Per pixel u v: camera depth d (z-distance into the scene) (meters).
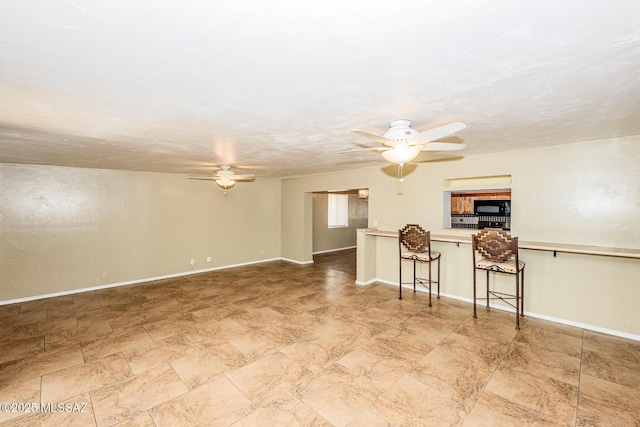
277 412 2.12
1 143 3.14
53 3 0.97
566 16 1.07
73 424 2.02
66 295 4.89
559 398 2.26
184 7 1.00
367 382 2.47
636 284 3.21
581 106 2.11
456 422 2.02
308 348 3.05
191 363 2.77
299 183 7.27
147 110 2.11
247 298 4.68
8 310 4.21
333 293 4.92
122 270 5.49
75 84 1.66
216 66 1.46
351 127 2.59
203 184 6.49
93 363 2.78
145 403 2.22
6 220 4.50
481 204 5.23
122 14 1.03
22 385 2.45
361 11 1.03
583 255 3.51
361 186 5.74
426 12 1.04
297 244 7.43
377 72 1.54
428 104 2.04
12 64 1.41
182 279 5.88
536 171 3.75
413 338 3.27
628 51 1.33
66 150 3.53
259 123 2.46
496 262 3.80
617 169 3.25
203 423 2.02
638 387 2.38
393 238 5.35
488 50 1.32
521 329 3.48
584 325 3.51
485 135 3.03
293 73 1.54
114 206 5.40
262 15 1.05
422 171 4.86
